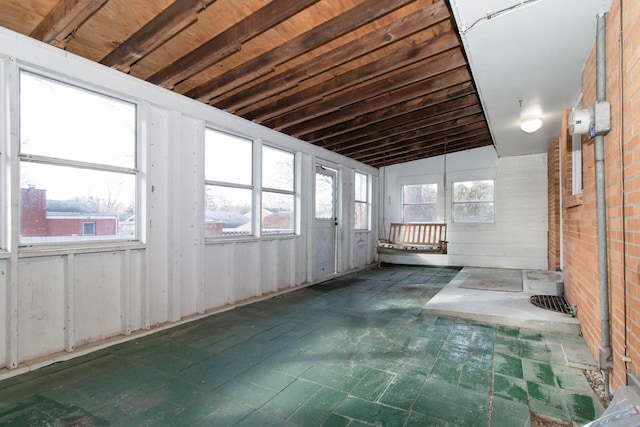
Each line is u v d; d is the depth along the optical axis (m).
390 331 3.32
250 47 3.11
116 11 2.51
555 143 5.97
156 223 3.43
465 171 7.58
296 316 3.85
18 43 2.45
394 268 7.68
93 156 2.98
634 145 1.74
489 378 2.34
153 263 3.41
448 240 7.76
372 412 1.93
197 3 2.22
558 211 6.27
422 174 8.09
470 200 7.58
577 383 2.26
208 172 4.08
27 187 2.57
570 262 3.78
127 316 3.15
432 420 1.85
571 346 2.91
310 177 5.80
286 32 2.92
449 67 3.46
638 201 1.70
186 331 3.32
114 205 3.14
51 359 2.59
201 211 3.86
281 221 5.34
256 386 2.24
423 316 3.83
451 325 3.51
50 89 2.70
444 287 5.18
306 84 3.94
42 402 2.04
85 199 2.93
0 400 2.05
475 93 4.24
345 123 5.24
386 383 2.28
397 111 4.73
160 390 2.19
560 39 2.47
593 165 2.54
